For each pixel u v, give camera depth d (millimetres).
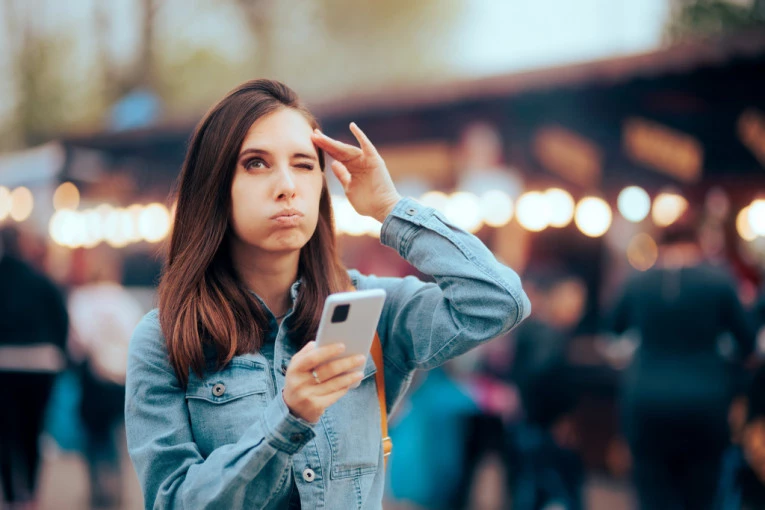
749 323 3578
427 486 4414
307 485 1219
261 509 1128
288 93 1348
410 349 1425
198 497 1111
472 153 6504
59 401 6504
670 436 3555
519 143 6531
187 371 1241
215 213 1298
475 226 6879
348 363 1083
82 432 5254
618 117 6297
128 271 9641
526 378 4211
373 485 1333
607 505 5012
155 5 21766
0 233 4824
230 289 1307
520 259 7516
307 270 1403
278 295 1385
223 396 1237
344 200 7141
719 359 3564
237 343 1265
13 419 4770
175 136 8352
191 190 1326
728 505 3852
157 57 22016
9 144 23000
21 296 4754
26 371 4766
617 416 5609
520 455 4270
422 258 1353
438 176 7027
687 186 7035
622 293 3854
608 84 5477
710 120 6344
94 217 9242
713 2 11078
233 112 1291
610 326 3936
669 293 3641
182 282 1283
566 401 4230
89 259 6066
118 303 5277
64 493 5629
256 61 23391
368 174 1419
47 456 6898
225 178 1284
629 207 7098
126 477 6035
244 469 1093
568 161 6684
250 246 1335
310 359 1062
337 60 24391
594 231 7074
